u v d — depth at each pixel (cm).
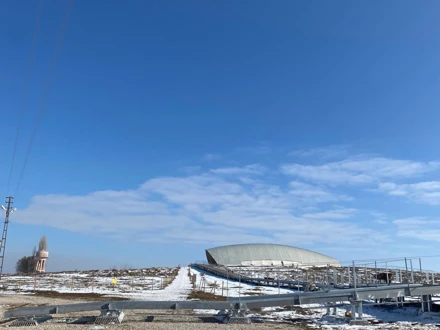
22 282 6288
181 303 2375
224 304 2394
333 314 2703
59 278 7250
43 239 12606
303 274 7450
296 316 2653
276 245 15200
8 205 6450
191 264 11619
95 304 2353
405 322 2377
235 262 13650
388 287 2495
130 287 5331
